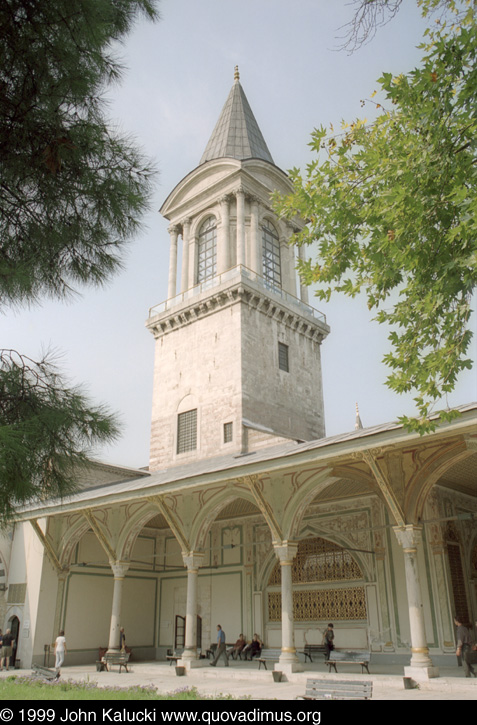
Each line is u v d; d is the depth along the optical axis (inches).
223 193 1470.2
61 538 1051.3
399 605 837.2
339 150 358.6
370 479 690.8
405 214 299.3
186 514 882.1
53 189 282.4
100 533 951.6
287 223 1562.5
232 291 1300.4
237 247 1379.2
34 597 1024.9
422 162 298.7
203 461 1173.1
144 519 952.3
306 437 1358.3
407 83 311.3
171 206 1587.1
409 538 637.9
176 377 1369.3
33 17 251.4
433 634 792.9
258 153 1627.7
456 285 293.3
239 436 1183.6
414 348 321.4
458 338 299.9
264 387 1280.8
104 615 1095.0
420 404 305.3
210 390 1280.8
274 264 1525.6
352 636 885.2
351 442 620.4
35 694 530.9
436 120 300.5
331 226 356.2
